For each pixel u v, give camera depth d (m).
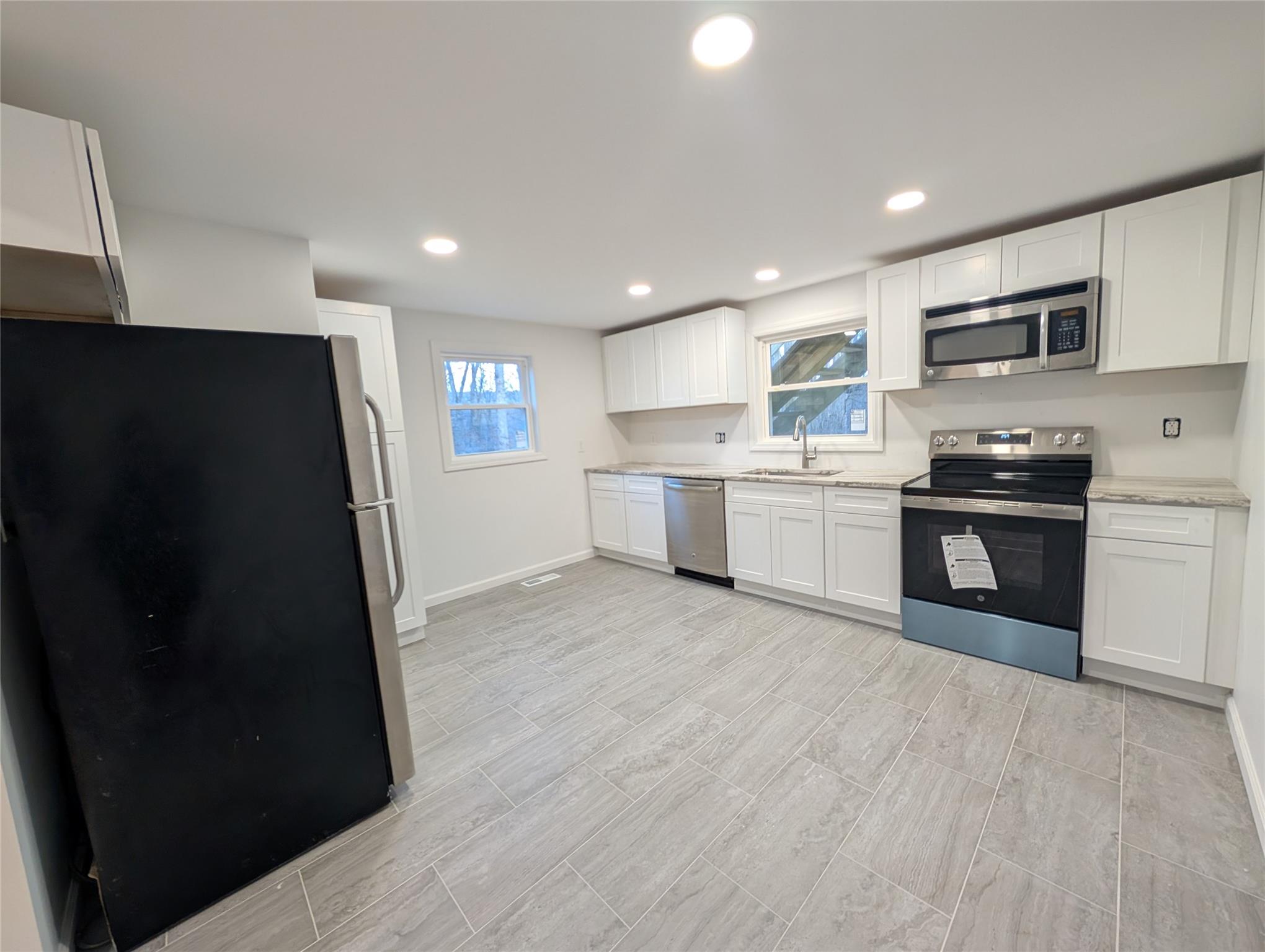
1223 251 2.02
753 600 3.64
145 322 1.97
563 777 1.93
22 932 1.14
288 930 1.39
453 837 1.68
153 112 1.39
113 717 1.32
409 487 3.22
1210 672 2.03
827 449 3.79
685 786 1.85
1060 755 1.87
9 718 1.20
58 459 1.24
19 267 1.31
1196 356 2.11
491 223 2.27
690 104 1.48
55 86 1.26
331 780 1.69
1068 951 1.23
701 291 3.70
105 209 1.26
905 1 1.12
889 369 3.01
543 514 4.62
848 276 3.49
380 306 3.17
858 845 1.55
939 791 1.74
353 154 1.65
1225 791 1.66
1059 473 2.73
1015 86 1.46
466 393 4.22
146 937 1.38
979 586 2.56
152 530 1.36
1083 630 2.30
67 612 1.26
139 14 1.05
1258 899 1.31
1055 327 2.41
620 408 4.91
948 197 2.21
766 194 2.11
